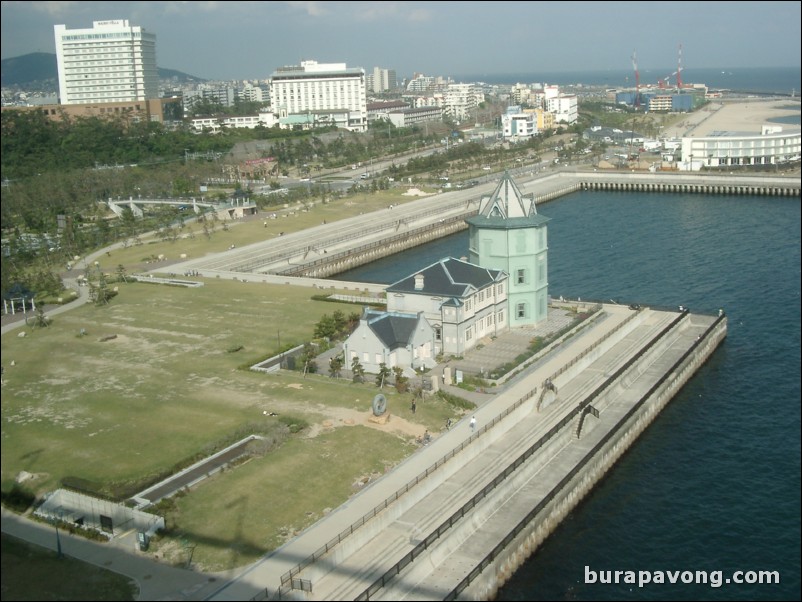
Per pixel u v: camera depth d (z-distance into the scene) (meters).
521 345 161.00
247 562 90.25
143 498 102.56
